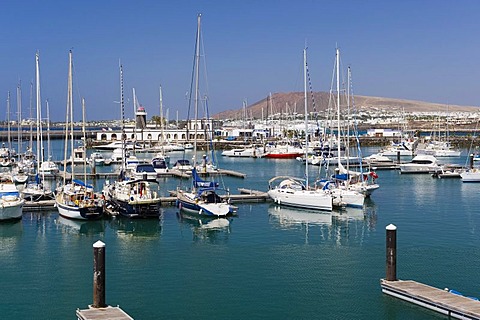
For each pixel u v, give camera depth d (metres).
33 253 44.41
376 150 170.75
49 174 94.00
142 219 56.41
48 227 53.50
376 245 46.19
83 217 55.31
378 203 67.19
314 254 43.44
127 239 48.88
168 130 187.75
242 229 52.56
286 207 63.94
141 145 168.38
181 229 52.62
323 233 50.72
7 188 59.25
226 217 58.19
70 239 48.97
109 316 28.33
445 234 49.53
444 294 31.08
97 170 109.88
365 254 43.34
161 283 36.75
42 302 33.59
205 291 35.19
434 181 90.12
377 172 105.62
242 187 84.06
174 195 71.00
